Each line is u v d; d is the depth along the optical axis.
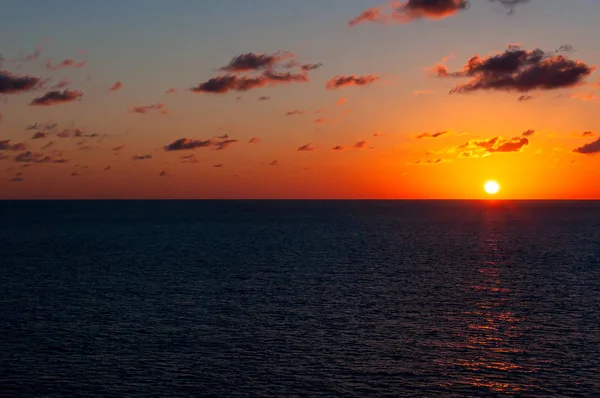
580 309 58.16
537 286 70.88
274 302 60.97
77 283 72.38
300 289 68.25
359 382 38.72
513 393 37.16
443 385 38.31
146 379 38.97
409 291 67.06
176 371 40.38
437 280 74.94
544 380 39.09
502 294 65.56
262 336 48.28
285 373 40.12
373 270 83.56
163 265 88.75
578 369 41.03
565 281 74.75
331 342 46.72
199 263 91.12
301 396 36.59
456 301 61.59
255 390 37.41
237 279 75.44
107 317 54.28
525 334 49.09
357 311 56.94
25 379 38.78
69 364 41.50
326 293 65.75
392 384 38.41
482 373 40.31
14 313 55.75
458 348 45.38
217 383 38.38
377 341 47.00
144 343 46.28
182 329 50.34
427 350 44.84
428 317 54.69
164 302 60.91
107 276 77.94
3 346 45.25
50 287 69.56
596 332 49.84
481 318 54.34
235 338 47.69
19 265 88.62
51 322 52.41
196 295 64.69
